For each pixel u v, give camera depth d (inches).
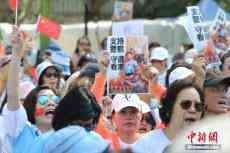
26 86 476.7
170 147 197.2
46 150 294.2
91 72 481.4
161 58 678.5
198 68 472.1
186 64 482.6
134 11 1791.3
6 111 358.3
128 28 535.2
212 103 342.3
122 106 373.7
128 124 375.6
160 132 330.6
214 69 460.4
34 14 1184.8
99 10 1630.2
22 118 358.6
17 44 358.9
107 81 492.4
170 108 331.6
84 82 409.7
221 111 342.3
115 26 537.3
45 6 1258.6
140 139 337.7
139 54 506.6
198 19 583.2
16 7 411.5
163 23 1293.1
